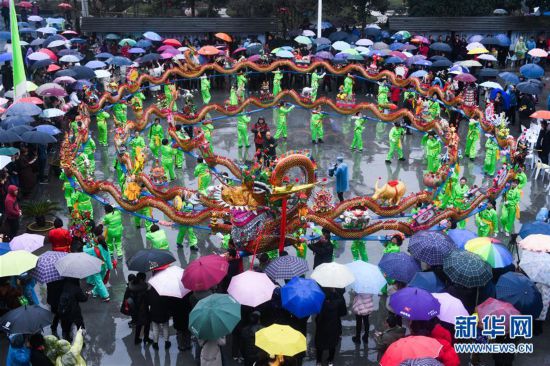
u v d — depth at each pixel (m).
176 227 22.00
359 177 26.70
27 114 25.56
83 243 17.30
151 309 14.67
